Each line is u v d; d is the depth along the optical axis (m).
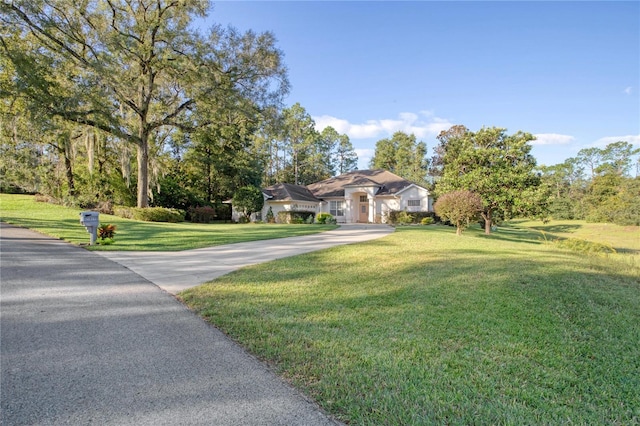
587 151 58.09
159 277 6.39
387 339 3.61
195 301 4.91
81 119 17.50
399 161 53.47
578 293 5.40
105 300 4.88
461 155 20.83
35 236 11.22
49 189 24.28
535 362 3.20
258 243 11.70
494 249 10.27
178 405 2.39
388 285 5.86
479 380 2.81
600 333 3.94
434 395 2.56
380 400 2.48
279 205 29.09
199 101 20.89
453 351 3.36
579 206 43.75
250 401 2.46
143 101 20.70
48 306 4.53
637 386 2.82
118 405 2.38
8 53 14.74
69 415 2.25
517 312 4.50
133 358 3.12
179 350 3.31
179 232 14.52
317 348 3.37
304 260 8.24
